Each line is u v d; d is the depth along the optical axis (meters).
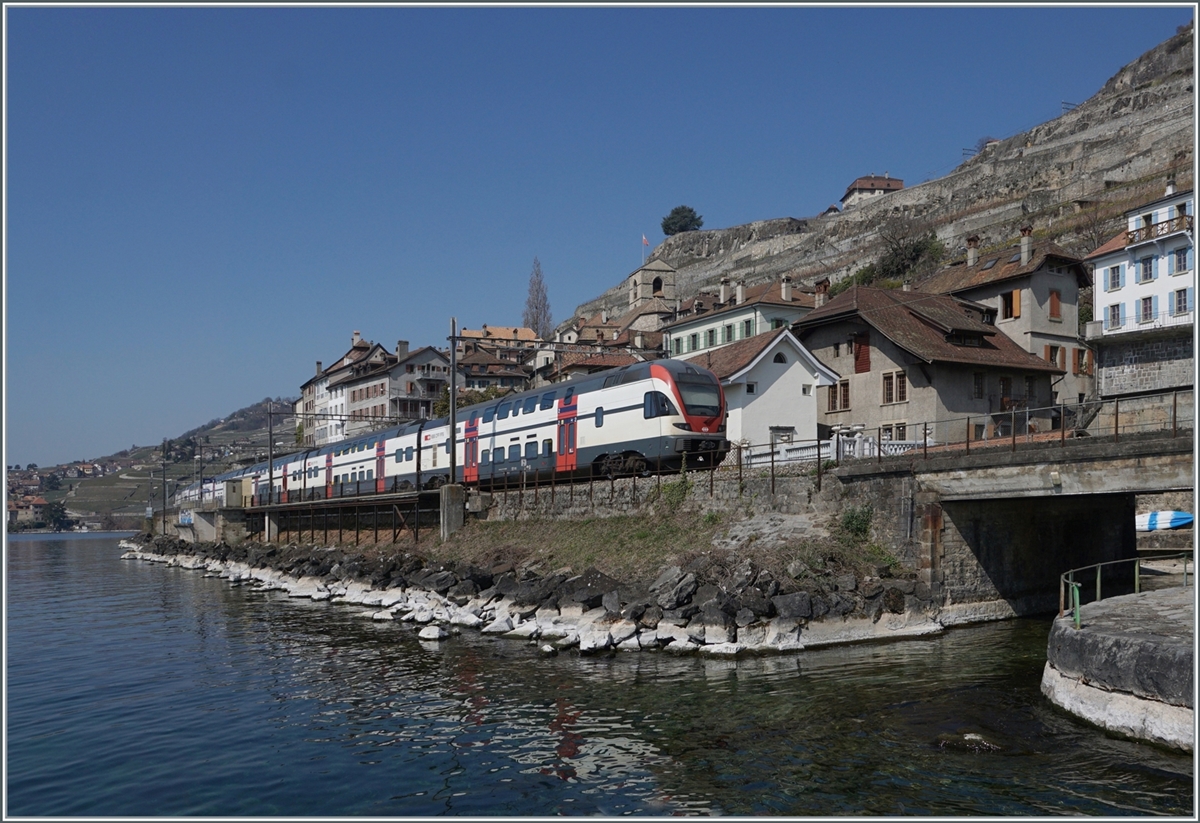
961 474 23.09
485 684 19.75
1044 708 15.27
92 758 15.72
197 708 19.19
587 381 36.78
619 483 32.56
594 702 17.61
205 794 13.61
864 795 11.97
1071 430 27.38
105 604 40.69
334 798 13.18
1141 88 97.88
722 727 15.46
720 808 11.91
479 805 12.59
